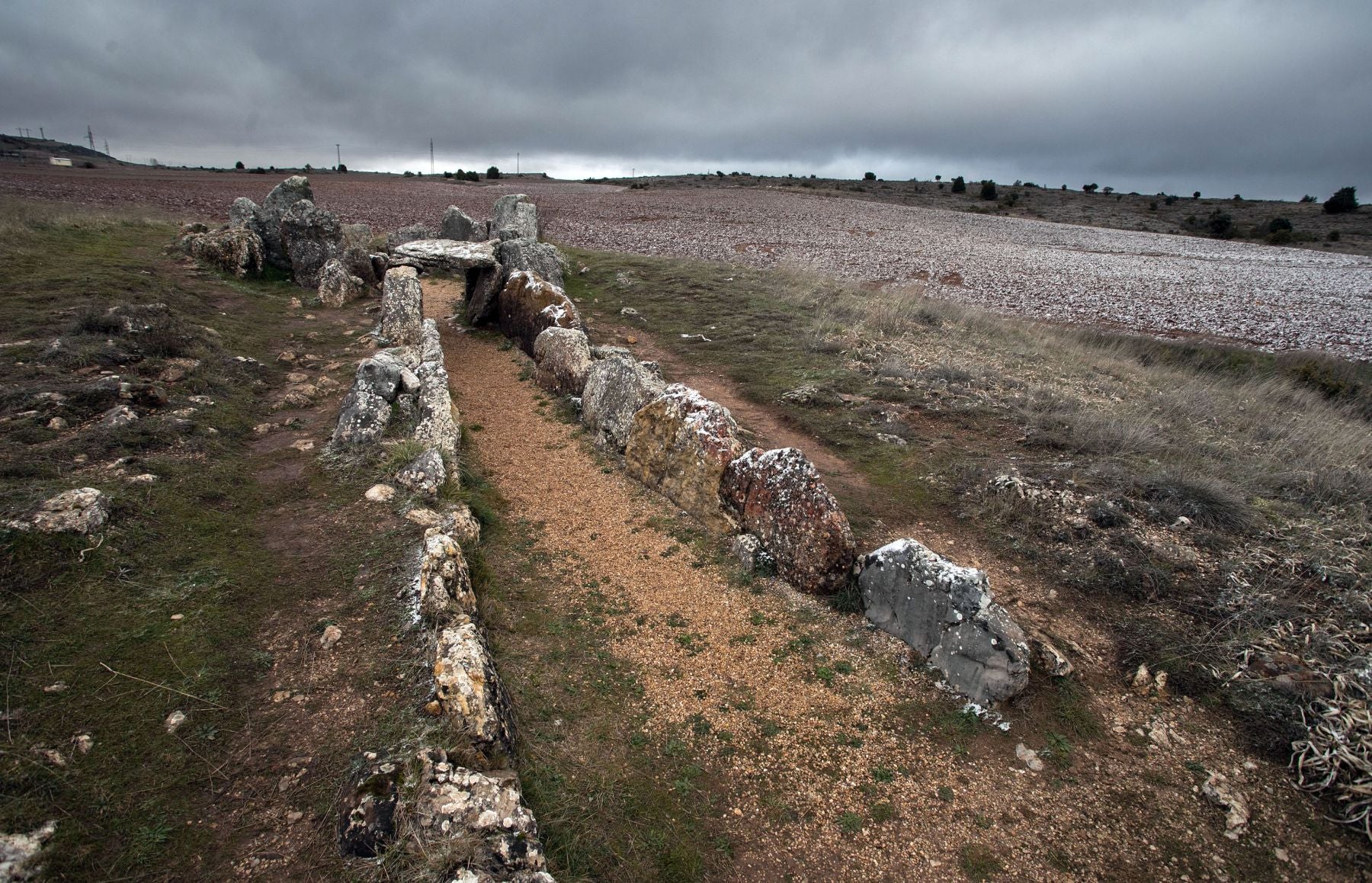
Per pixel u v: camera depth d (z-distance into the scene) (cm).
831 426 1082
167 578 577
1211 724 552
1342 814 476
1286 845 462
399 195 4903
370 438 872
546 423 1091
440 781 398
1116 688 590
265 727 455
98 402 841
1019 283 2752
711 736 536
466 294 1705
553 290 1408
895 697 579
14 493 602
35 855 347
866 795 495
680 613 671
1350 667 565
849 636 641
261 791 412
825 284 2175
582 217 4197
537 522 819
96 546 576
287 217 1708
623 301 1861
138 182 4434
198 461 773
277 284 1705
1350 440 1040
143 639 508
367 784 395
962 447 1011
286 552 651
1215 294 2616
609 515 841
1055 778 510
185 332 1127
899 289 2280
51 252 1570
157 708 454
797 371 1338
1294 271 3319
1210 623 645
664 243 3247
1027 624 647
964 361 1460
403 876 355
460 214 2327
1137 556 732
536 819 424
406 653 524
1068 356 1582
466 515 740
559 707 539
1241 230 5516
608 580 718
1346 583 673
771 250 3222
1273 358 1708
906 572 620
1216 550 749
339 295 1605
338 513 723
